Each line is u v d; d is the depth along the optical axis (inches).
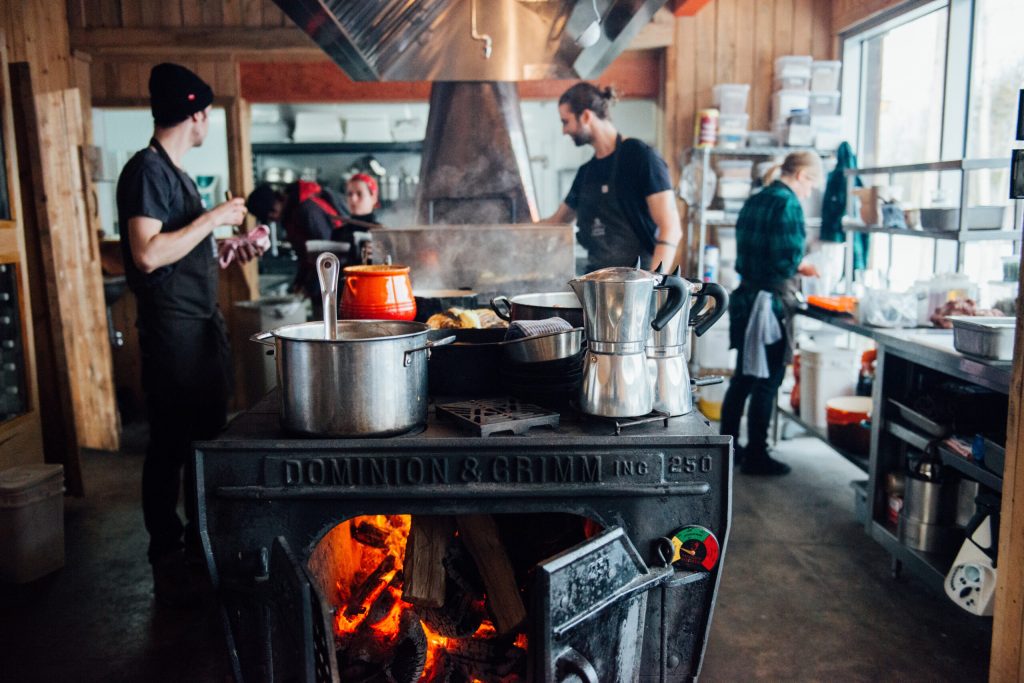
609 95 143.2
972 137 169.3
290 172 246.2
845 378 170.1
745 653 99.8
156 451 111.6
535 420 71.1
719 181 208.7
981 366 101.7
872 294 135.7
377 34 112.3
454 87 132.7
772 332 159.5
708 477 70.3
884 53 201.9
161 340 109.7
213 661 98.5
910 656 99.4
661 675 74.9
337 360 66.8
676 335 75.7
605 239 145.6
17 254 135.3
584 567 64.0
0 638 104.0
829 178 191.5
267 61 215.0
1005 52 158.9
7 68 136.6
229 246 119.3
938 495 113.6
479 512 69.8
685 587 73.0
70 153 181.5
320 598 60.4
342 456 68.4
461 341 84.1
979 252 170.7
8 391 135.3
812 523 142.7
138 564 126.6
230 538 69.8
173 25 205.8
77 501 154.9
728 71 213.6
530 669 66.5
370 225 148.1
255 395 215.3
